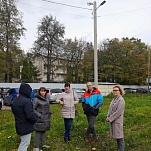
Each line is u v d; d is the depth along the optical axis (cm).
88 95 749
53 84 4444
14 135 836
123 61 5812
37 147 676
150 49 5972
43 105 681
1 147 734
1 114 1545
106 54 5862
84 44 5928
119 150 632
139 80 5903
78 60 5850
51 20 4928
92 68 5953
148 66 5528
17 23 3938
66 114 750
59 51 5009
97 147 712
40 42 4903
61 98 758
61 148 713
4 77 4306
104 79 6025
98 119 1095
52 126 977
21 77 5244
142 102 2038
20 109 548
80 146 723
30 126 557
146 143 745
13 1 3881
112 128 632
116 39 5897
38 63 6850
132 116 1218
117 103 625
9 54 3912
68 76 5806
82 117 1138
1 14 3791
